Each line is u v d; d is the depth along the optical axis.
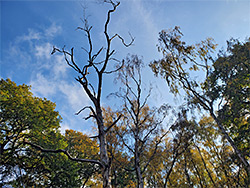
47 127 21.61
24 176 17.98
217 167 26.50
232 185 24.02
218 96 17.86
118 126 17.52
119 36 9.88
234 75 18.36
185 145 19.12
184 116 18.59
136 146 16.41
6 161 17.83
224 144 25.11
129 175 25.44
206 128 24.75
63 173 22.28
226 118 17.98
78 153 25.30
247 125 17.55
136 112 18.17
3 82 20.20
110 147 16.56
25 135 19.92
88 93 8.85
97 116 8.41
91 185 27.02
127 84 17.94
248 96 17.38
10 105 18.66
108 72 9.20
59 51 9.35
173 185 28.02
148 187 25.52
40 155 19.95
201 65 18.72
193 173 30.39
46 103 22.88
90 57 9.40
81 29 9.74
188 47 18.75
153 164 20.31
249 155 15.95
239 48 18.00
